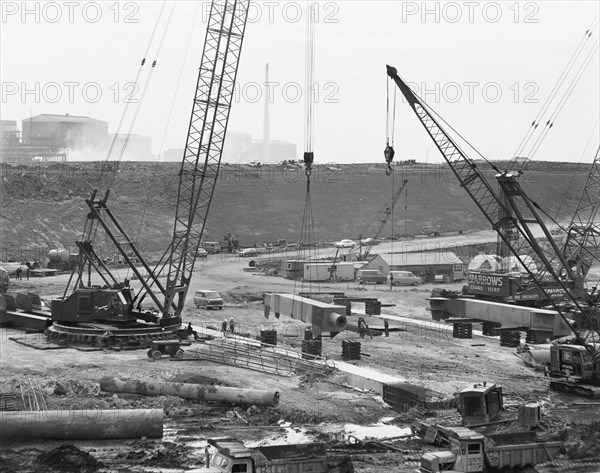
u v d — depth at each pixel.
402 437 41.62
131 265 67.38
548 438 38.06
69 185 172.12
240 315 84.69
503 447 36.47
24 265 118.94
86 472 35.50
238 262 143.88
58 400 46.41
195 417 44.66
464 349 68.38
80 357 60.16
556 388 54.16
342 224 196.75
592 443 39.84
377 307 88.12
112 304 66.12
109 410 40.62
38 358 59.66
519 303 86.12
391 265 121.25
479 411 42.00
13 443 38.84
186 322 77.88
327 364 57.34
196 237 79.69
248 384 51.41
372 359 61.81
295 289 107.69
